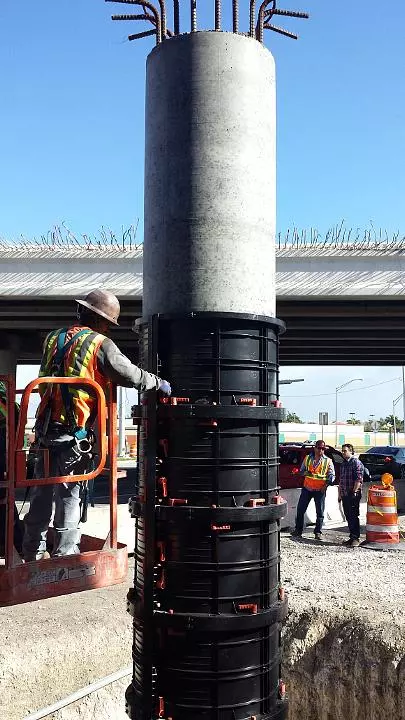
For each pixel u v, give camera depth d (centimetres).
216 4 400
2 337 2472
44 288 1909
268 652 362
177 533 357
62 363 462
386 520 1208
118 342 2422
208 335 363
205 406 354
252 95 376
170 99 374
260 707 359
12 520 456
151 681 354
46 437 463
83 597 480
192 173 368
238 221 370
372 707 637
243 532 358
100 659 445
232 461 359
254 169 376
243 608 352
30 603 463
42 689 412
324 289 1873
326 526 1466
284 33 437
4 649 401
